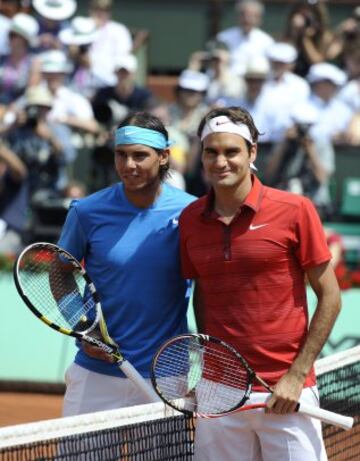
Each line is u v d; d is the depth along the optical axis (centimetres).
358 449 2092
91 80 4762
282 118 4375
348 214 4297
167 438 1683
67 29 4831
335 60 4828
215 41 4944
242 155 1583
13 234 4069
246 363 1567
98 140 4291
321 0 4847
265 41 4875
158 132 1809
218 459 1675
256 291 1602
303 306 1625
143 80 5038
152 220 1841
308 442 1623
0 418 3100
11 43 4600
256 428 1631
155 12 5191
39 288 1794
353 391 2064
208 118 1596
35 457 1488
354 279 3859
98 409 1870
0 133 4194
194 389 1641
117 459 1605
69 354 3519
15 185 4062
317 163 4144
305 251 1592
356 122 4544
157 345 1850
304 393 1623
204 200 1645
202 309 1723
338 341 3459
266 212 1594
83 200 1881
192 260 1648
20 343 3559
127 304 1842
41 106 4188
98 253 1852
